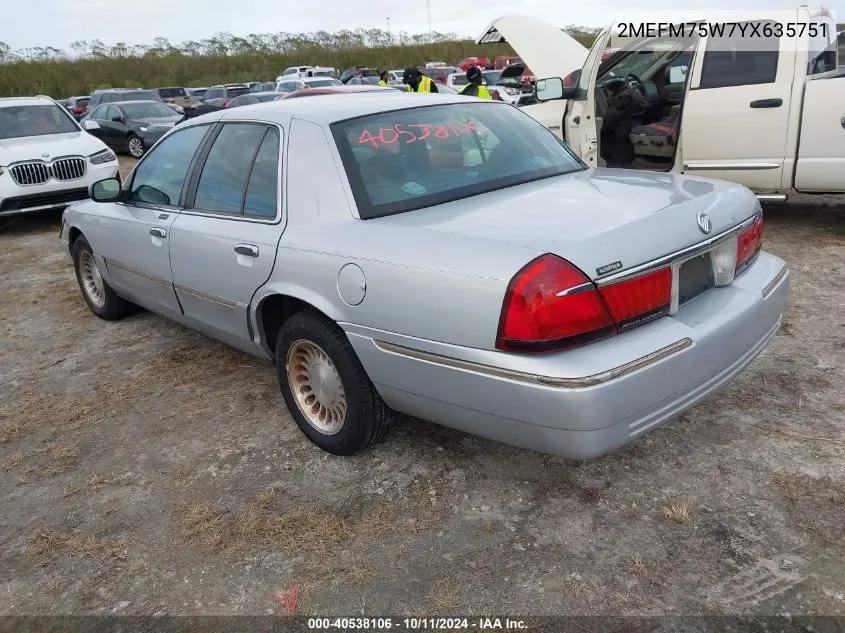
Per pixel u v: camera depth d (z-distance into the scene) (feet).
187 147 13.25
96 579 8.71
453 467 10.28
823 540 8.23
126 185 15.05
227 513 9.72
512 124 12.01
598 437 7.62
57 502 10.36
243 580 8.46
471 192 10.03
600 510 9.09
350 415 10.06
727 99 19.86
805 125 18.86
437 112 11.47
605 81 22.86
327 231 9.72
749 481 9.37
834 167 18.79
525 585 7.98
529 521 9.02
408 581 8.20
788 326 14.07
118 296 17.39
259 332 11.39
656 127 22.08
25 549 9.38
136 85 139.13
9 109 33.71
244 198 11.44
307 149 10.46
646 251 8.00
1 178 29.63
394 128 10.75
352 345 9.41
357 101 11.61
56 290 21.52
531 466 10.14
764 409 11.07
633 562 8.16
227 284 11.53
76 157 31.42
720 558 8.10
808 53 18.84
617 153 23.27
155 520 9.73
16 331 18.06
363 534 9.05
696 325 8.42
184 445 11.63
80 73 140.36
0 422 13.00
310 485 10.19
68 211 17.74
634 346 7.79
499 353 7.82
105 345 16.52
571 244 7.68
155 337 16.76
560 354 7.62
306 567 8.57
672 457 10.04
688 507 8.96
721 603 7.50
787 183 19.63
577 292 7.50
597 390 7.44
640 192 9.45
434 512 9.35
